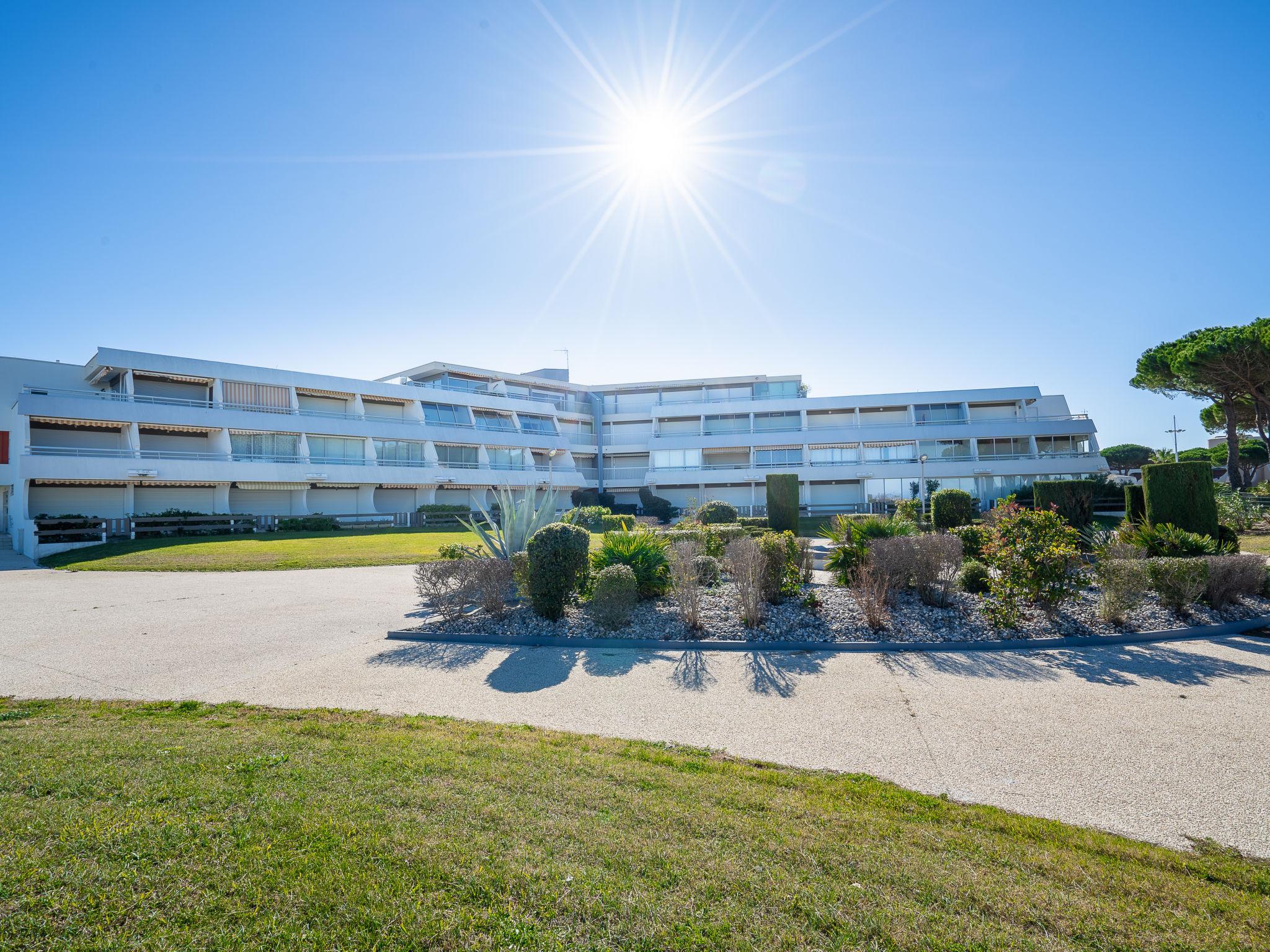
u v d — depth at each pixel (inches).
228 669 340.8
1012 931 123.2
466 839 151.2
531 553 426.0
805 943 118.6
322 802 168.4
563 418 2285.9
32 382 1417.3
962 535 576.1
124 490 1358.3
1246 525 976.3
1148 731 235.6
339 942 116.0
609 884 134.6
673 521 1899.6
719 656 354.0
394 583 692.1
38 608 536.1
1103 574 398.3
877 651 362.3
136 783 178.9
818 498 2009.1
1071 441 1932.8
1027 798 185.9
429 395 1904.5
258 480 1483.8
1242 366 1274.6
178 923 119.3
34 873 131.4
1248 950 119.3
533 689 299.6
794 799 181.0
